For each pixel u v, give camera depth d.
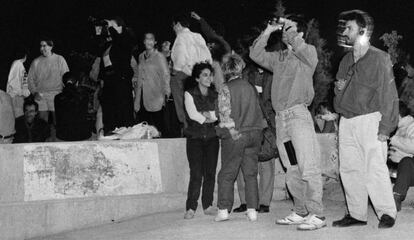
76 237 8.09
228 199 8.06
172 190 9.20
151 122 10.62
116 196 8.84
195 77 8.30
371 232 7.03
